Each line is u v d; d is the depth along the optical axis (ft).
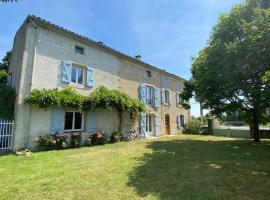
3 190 12.53
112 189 12.80
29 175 15.84
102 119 39.99
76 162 20.66
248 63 27.84
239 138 49.19
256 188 12.96
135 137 46.80
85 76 38.09
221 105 40.19
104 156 24.09
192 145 34.73
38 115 29.78
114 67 44.86
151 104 56.08
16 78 30.99
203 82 36.29
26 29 30.19
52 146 30.17
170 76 65.87
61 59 33.96
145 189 12.82
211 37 34.99
